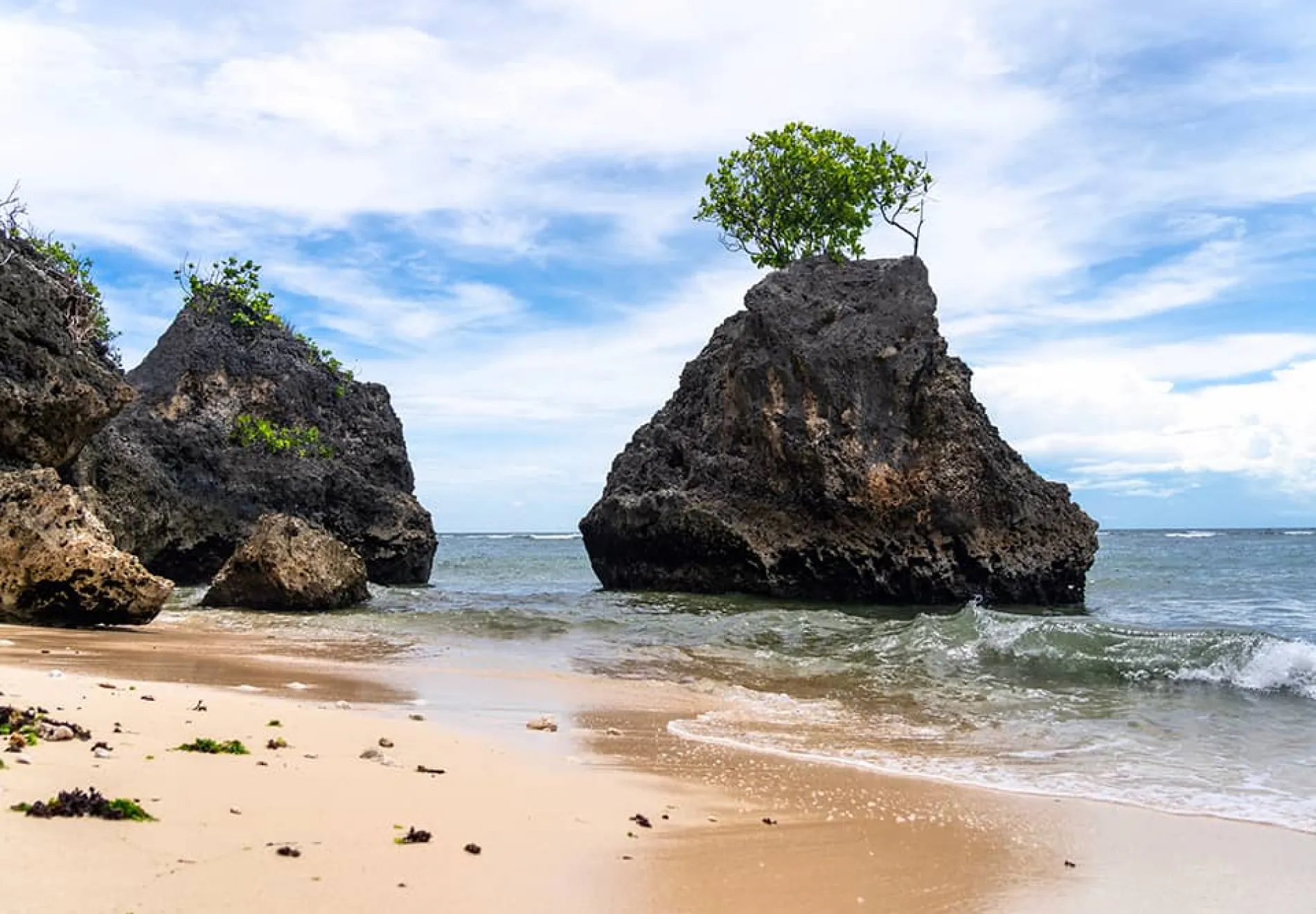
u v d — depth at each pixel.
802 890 6.09
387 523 39.50
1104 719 13.31
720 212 42.84
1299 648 16.41
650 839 6.94
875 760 10.45
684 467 37.69
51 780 6.52
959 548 32.88
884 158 41.34
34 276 24.55
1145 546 103.31
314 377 41.41
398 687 14.25
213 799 6.63
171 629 21.08
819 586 33.28
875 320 34.38
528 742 10.41
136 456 31.77
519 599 31.20
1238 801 8.98
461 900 5.28
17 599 18.47
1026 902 6.19
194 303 39.97
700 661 18.70
